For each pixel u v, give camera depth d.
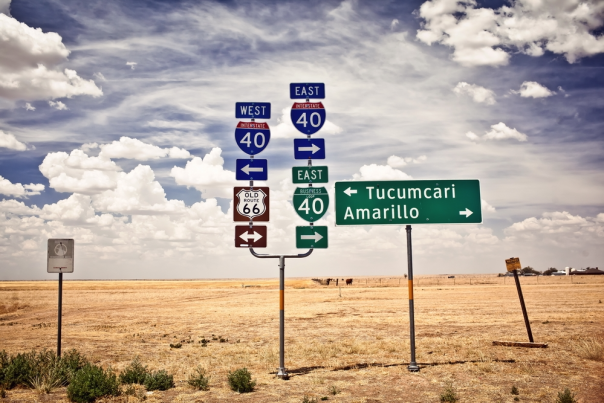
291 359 13.98
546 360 12.75
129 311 36.47
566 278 126.81
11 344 18.19
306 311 33.03
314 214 12.24
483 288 70.12
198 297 58.16
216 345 17.70
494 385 10.07
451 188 12.67
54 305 44.69
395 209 12.53
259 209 12.21
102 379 9.70
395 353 14.68
